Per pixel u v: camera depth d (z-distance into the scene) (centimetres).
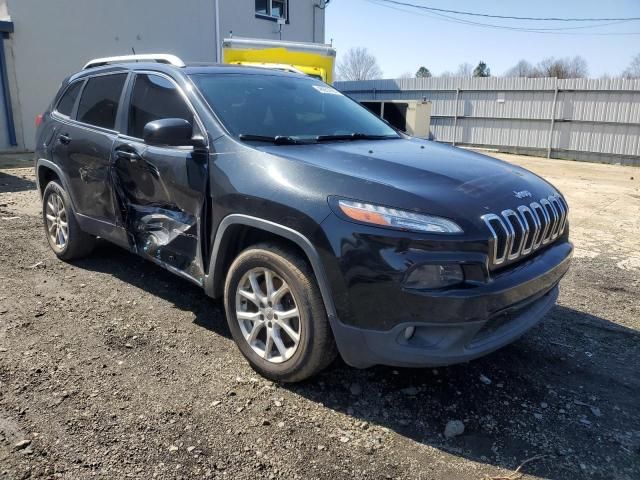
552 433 280
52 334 365
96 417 277
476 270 265
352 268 266
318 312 285
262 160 310
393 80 2289
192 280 355
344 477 244
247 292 321
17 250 542
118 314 399
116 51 1516
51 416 276
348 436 272
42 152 508
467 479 246
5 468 239
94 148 430
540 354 363
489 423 287
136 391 302
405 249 258
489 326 283
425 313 258
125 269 494
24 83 1372
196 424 276
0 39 1314
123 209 407
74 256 501
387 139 402
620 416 296
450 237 259
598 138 1838
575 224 786
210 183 327
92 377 314
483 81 2052
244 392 305
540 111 1941
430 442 271
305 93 425
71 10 1414
